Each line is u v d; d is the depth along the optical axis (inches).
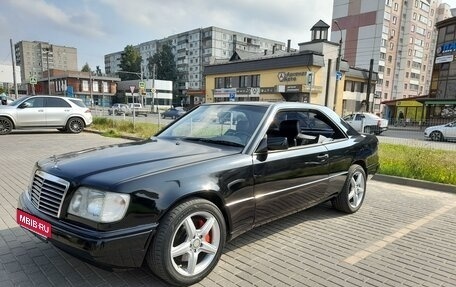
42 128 573.9
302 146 151.3
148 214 96.3
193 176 106.6
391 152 369.4
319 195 160.1
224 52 3804.1
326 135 180.9
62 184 100.0
